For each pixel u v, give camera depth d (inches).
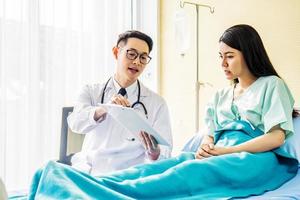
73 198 41.0
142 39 77.7
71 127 78.4
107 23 128.6
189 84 118.6
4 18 109.9
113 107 66.0
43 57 116.4
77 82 123.1
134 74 78.1
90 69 125.5
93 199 42.3
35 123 115.4
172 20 125.5
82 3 123.2
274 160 62.2
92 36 125.7
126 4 132.8
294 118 72.2
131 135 77.0
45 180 45.2
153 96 82.9
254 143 62.9
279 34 88.7
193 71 116.5
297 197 53.0
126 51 77.1
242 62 70.8
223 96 76.3
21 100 113.7
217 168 54.0
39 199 43.3
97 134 78.2
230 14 102.0
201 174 52.7
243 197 53.2
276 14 89.3
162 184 48.4
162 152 74.2
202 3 111.5
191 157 62.7
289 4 86.3
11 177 112.7
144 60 78.1
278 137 64.0
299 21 84.4
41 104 116.5
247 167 56.8
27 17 113.3
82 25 123.3
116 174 51.4
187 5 118.1
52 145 118.3
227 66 71.7
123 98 70.5
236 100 72.8
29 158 114.7
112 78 82.7
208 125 76.2
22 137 114.1
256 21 94.3
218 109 75.5
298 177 64.0
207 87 110.7
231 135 68.8
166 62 129.0
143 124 64.7
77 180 45.1
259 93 68.9
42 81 116.6
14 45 112.0
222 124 73.6
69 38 121.2
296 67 85.3
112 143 77.1
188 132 119.6
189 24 114.8
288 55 86.9
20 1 112.2
